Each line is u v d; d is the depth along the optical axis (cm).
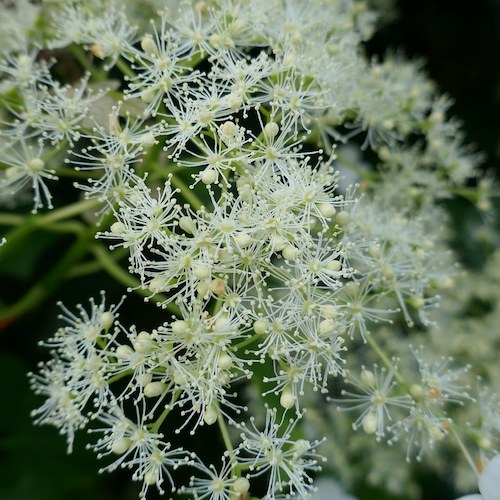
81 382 12
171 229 13
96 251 14
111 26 14
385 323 15
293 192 12
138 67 13
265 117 13
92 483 15
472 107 19
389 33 19
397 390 14
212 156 12
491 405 14
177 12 14
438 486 16
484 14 19
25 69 13
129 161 13
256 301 12
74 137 13
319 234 12
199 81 13
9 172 13
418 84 16
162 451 12
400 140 17
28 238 16
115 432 12
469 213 18
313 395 15
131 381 12
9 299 16
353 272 12
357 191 16
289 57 13
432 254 15
